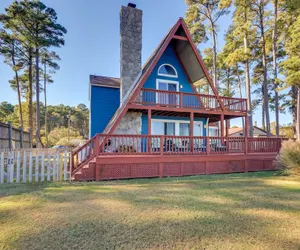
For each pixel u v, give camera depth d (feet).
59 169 24.61
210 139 35.06
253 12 64.75
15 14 69.77
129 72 38.22
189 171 30.66
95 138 26.32
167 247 9.21
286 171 29.53
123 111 32.12
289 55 58.39
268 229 11.15
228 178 27.50
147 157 28.22
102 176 25.73
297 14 56.75
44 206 14.73
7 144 40.50
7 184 22.02
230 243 9.61
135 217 12.70
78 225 11.46
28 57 82.69
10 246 9.23
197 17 69.41
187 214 13.29
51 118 198.80
